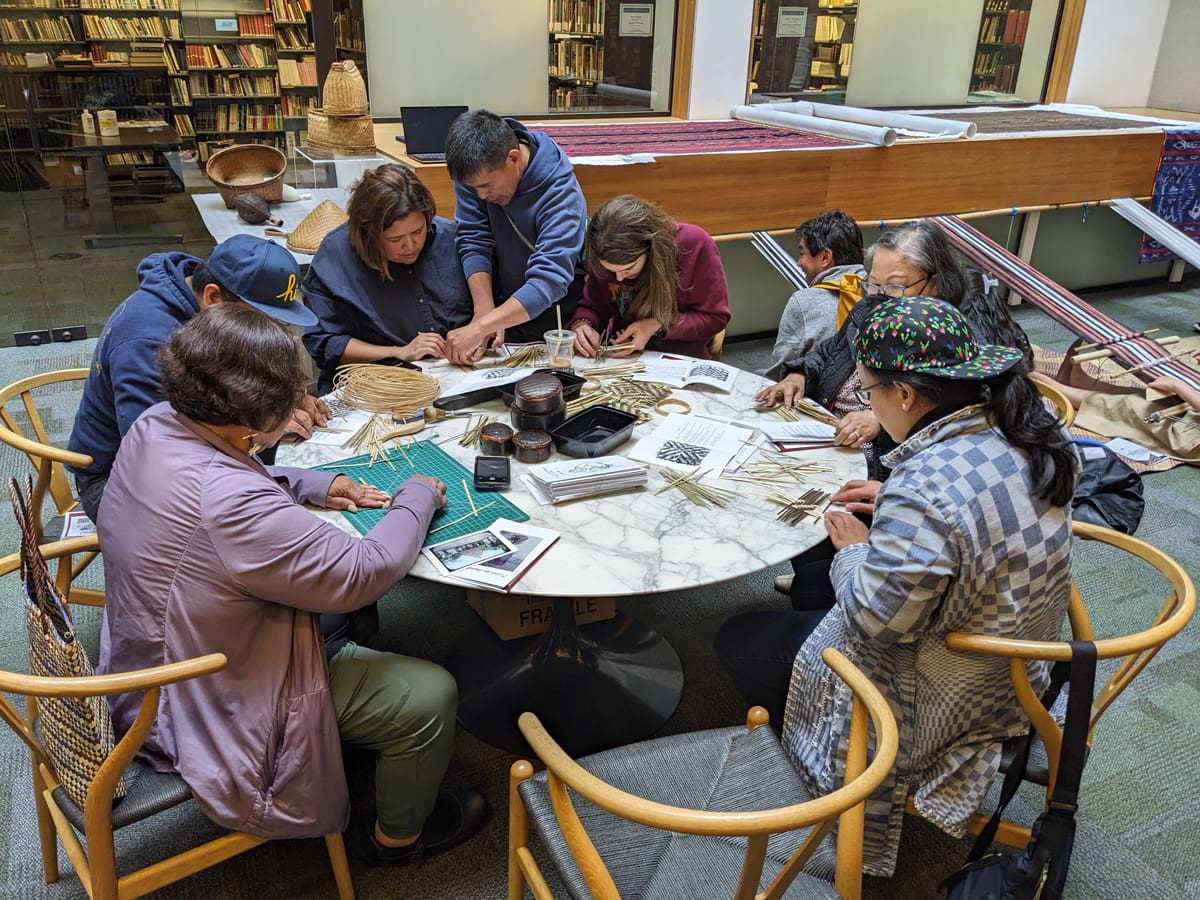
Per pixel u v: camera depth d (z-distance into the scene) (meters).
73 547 1.63
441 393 2.24
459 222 2.74
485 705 2.16
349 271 2.55
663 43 4.91
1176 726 2.18
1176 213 5.53
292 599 1.35
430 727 1.57
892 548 1.30
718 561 1.57
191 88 4.31
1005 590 1.32
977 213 4.88
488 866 1.77
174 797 1.38
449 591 2.60
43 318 4.42
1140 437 3.71
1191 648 2.46
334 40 4.25
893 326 1.34
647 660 2.32
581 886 1.24
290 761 1.40
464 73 4.51
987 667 1.41
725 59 4.95
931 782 1.47
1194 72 6.08
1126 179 5.25
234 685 1.38
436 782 1.64
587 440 1.98
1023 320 5.36
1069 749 1.33
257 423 1.37
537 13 4.54
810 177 4.30
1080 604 1.62
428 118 3.82
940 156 4.57
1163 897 1.72
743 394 2.33
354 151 3.81
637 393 2.28
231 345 1.32
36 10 3.93
